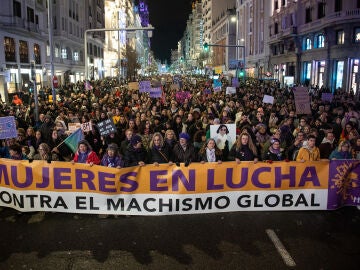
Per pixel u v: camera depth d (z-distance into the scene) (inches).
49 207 297.7
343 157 326.3
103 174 290.2
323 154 369.4
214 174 294.0
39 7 1715.1
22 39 1531.7
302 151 319.6
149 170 290.8
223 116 539.2
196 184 293.9
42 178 293.7
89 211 296.0
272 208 301.7
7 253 242.4
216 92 1032.8
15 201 299.9
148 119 484.7
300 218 297.7
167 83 1857.8
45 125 472.4
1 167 297.9
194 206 297.0
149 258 235.6
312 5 1721.2
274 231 273.7
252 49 2866.6
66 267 225.6
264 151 340.2
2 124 342.0
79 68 2480.3
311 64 1797.5
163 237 264.4
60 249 247.1
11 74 1435.8
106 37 3695.9
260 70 2642.7
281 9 2156.7
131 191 292.7
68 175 292.2
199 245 252.4
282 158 351.6
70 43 2241.6
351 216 302.0
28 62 1595.7
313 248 248.8
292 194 300.4
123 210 295.3
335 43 1535.4
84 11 2613.2
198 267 225.0
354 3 1370.6
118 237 264.4
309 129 418.9
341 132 481.7
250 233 270.7
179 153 324.2
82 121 506.0
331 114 598.5
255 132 439.2
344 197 306.8
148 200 294.5
